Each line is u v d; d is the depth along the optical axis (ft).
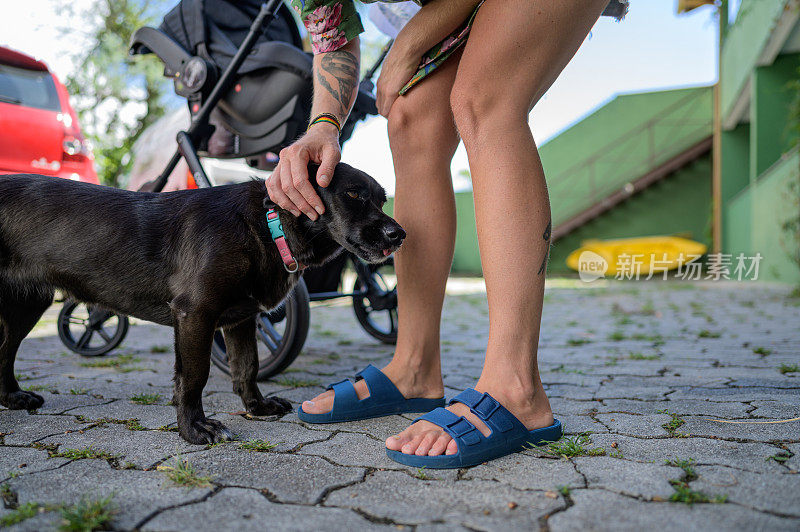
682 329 15.65
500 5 5.31
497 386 5.39
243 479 4.71
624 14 6.82
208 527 3.80
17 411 7.14
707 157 49.26
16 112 17.17
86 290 6.66
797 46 33.06
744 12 36.42
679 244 47.75
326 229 6.48
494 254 5.36
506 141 5.34
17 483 4.63
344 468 4.97
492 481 4.58
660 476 4.58
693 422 6.25
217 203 6.47
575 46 5.52
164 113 49.01
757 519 3.77
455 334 15.64
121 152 48.73
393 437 5.21
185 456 5.33
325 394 6.60
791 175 28.22
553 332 15.72
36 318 7.34
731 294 27.20
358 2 6.72
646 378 9.02
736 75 40.16
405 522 3.85
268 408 6.95
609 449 5.33
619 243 49.44
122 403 7.59
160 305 6.53
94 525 3.75
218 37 9.78
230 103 9.85
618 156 52.42
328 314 21.88
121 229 6.50
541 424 5.46
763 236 35.42
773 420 6.25
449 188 6.66
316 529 3.76
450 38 6.24
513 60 5.30
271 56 9.38
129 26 48.32
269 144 9.95
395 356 6.83
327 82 6.41
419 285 6.62
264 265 6.32
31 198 6.72
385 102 6.69
